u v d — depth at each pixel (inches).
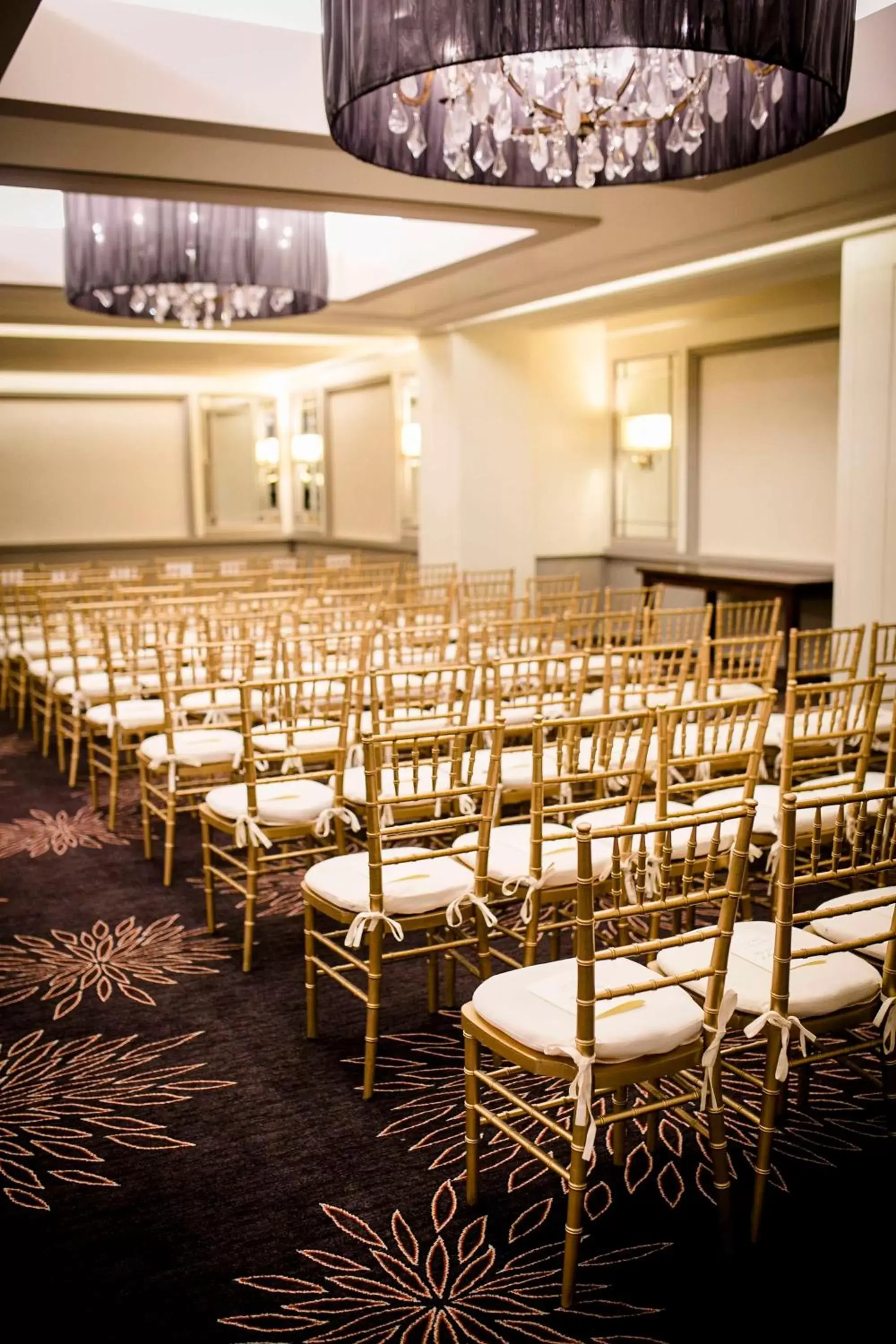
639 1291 89.4
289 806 152.2
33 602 360.2
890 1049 99.3
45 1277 92.0
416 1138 112.3
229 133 182.5
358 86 124.5
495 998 94.3
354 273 356.5
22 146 189.5
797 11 117.3
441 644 231.8
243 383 604.7
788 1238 95.8
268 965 155.5
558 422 452.4
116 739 218.7
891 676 269.0
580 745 171.9
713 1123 91.7
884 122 185.3
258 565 455.8
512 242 273.7
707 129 158.7
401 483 509.4
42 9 164.9
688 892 88.5
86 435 576.4
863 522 271.7
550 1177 105.7
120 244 258.2
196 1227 98.4
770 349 388.8
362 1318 87.0
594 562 469.4
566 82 151.3
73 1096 121.3
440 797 118.7
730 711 184.7
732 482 410.3
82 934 167.3
